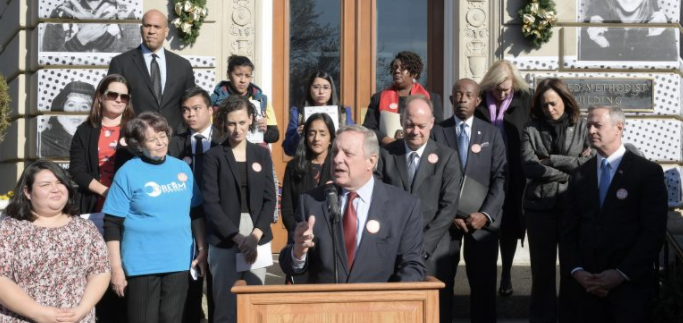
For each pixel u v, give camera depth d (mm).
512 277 6738
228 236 5207
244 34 7949
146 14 6215
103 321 5414
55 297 4445
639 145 7852
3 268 4355
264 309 3674
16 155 8164
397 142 5496
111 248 5031
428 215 5289
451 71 8102
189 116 5609
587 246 5184
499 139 5848
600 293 5066
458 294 6449
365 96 8312
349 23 8328
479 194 5668
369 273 4125
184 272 5184
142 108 6176
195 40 7855
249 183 5355
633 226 5086
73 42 7805
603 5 7863
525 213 5883
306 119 6098
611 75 7859
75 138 5543
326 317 3689
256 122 5730
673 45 7891
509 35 7867
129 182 5066
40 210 4484
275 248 7980
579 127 5793
